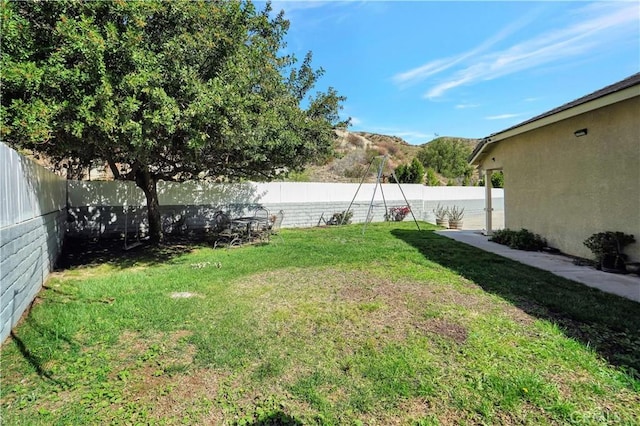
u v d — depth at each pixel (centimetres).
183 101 510
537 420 204
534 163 794
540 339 307
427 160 3188
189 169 804
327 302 410
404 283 490
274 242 873
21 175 377
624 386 235
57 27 423
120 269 594
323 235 1010
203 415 210
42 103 416
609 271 547
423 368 260
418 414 211
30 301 399
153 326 336
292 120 805
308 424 203
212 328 332
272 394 231
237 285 482
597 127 610
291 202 1238
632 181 543
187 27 541
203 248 797
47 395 228
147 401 222
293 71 1095
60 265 626
